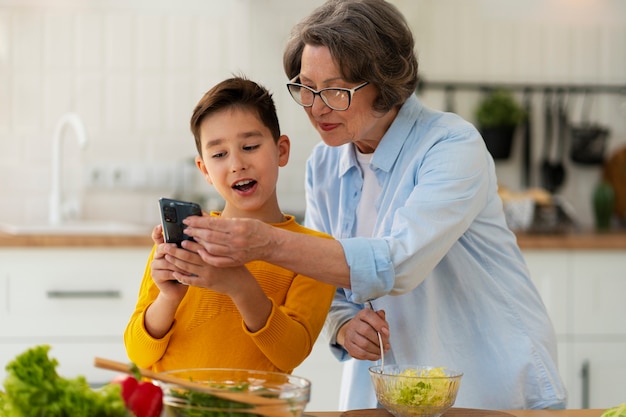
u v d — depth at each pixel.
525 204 3.43
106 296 2.93
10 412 1.00
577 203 3.95
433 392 1.32
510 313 1.72
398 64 1.57
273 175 1.57
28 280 2.90
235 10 3.75
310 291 1.54
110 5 3.70
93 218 3.72
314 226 1.93
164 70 3.73
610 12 3.92
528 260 3.15
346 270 1.38
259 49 3.76
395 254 1.42
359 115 1.58
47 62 3.68
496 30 3.88
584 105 3.93
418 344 1.68
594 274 3.18
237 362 1.49
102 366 1.06
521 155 3.91
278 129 1.60
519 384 1.69
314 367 2.96
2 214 3.67
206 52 3.74
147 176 3.73
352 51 1.51
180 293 1.43
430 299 1.69
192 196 3.73
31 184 3.68
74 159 3.70
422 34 3.84
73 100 3.69
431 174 1.56
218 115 1.53
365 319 1.59
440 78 3.86
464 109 3.88
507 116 3.74
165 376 1.10
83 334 2.93
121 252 2.94
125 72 3.72
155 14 3.72
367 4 1.57
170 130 3.74
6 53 3.65
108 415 1.00
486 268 1.72
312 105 1.56
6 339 2.89
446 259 1.70
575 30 3.91
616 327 3.18
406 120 1.69
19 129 3.67
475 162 1.58
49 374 1.00
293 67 1.66
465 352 1.70
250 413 1.08
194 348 1.50
